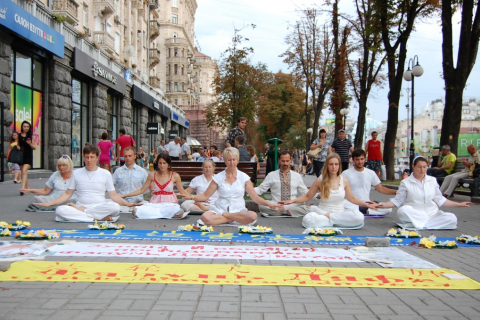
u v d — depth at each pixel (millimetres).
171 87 74562
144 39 42781
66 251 5129
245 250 5379
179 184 8820
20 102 17359
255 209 9648
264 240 6148
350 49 25859
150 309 3338
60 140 20078
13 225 6863
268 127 58062
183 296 3643
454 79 15250
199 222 7348
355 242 6090
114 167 27312
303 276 4223
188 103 77438
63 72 20188
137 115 36438
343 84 26469
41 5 17641
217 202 7629
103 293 3686
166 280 4035
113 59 27609
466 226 7977
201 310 3334
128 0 35938
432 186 7641
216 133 87250
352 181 9109
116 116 30094
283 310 3367
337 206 7742
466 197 13602
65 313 3229
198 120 74438
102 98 25516
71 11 21469
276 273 4312
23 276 4066
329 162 7605
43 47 17406
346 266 4727
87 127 24312
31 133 12086
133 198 9320
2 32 15031
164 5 73812
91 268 4359
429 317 3266
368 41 21234
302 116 57500
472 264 4883
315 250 5426
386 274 4316
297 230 7277
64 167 9039
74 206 7820
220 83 32688
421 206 7605
